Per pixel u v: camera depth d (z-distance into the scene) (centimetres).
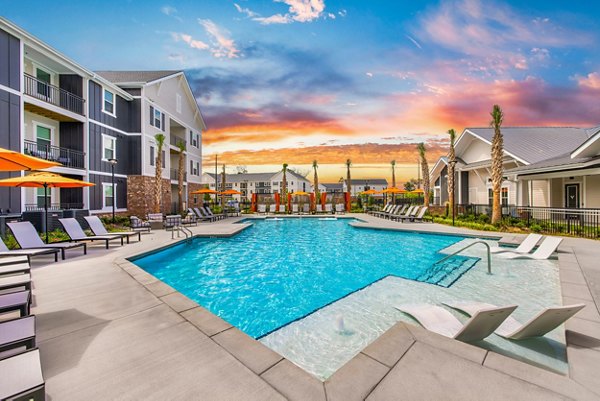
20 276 413
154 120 2177
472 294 551
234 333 316
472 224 1459
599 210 1123
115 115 1888
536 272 685
